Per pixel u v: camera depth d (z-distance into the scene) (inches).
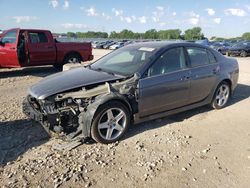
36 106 181.5
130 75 190.7
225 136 193.9
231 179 142.1
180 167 152.4
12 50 420.8
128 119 185.8
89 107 171.2
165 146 176.6
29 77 418.6
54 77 201.5
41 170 147.3
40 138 186.2
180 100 214.2
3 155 163.2
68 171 146.5
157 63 199.6
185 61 217.2
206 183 138.4
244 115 239.3
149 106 195.8
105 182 138.2
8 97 291.3
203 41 1342.3
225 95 255.0
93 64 231.0
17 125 207.3
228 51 1068.5
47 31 449.4
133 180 140.1
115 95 175.0
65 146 173.2
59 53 462.9
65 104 172.4
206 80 229.6
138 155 164.7
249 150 173.8
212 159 161.6
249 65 646.5
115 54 232.4
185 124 214.8
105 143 177.9
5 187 133.0
